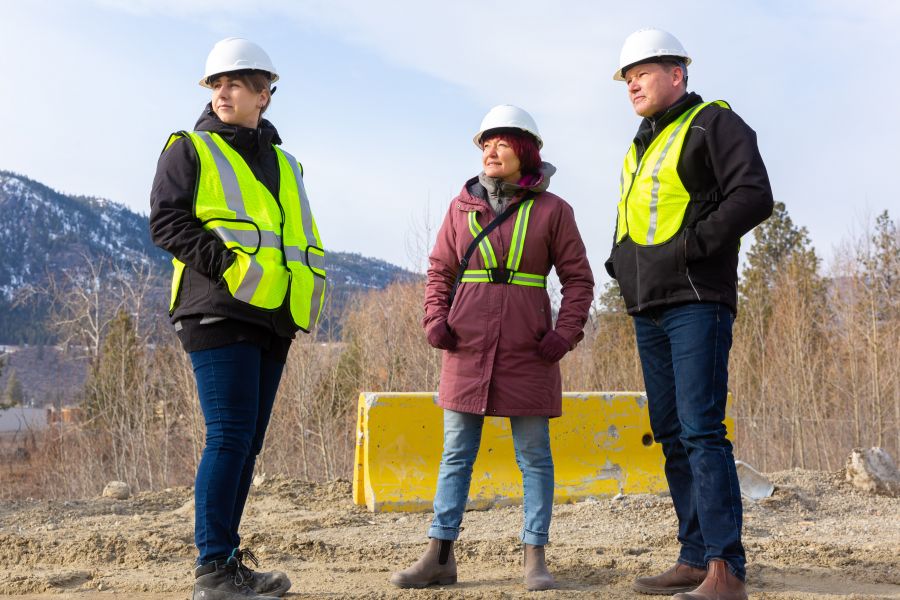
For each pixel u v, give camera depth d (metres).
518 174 4.21
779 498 7.30
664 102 3.81
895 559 4.62
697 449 3.56
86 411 29.86
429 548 4.02
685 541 3.85
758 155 3.52
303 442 24.31
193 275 3.54
